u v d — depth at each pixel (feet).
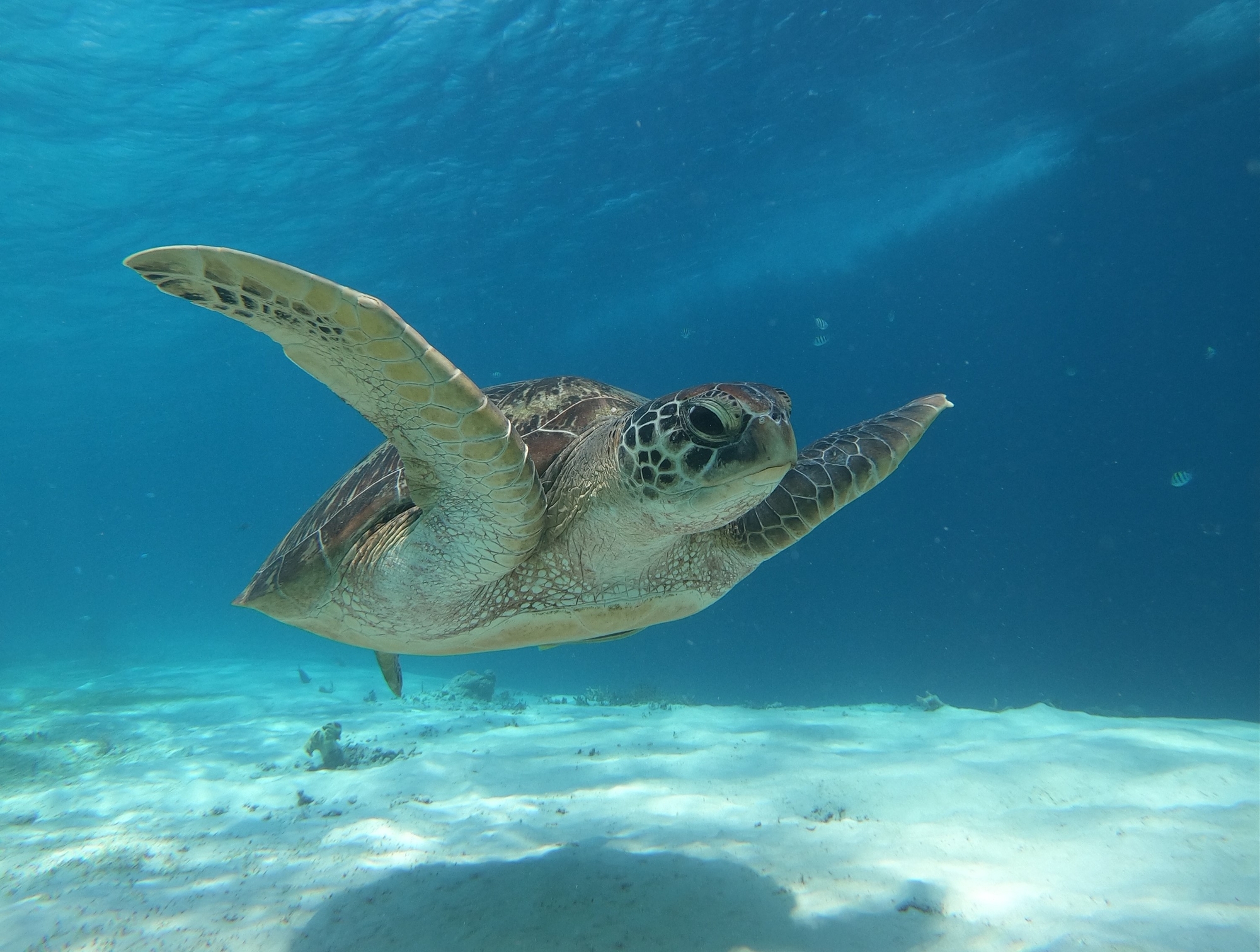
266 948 11.43
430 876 13.96
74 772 30.40
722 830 15.97
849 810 17.17
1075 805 16.31
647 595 12.51
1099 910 10.89
